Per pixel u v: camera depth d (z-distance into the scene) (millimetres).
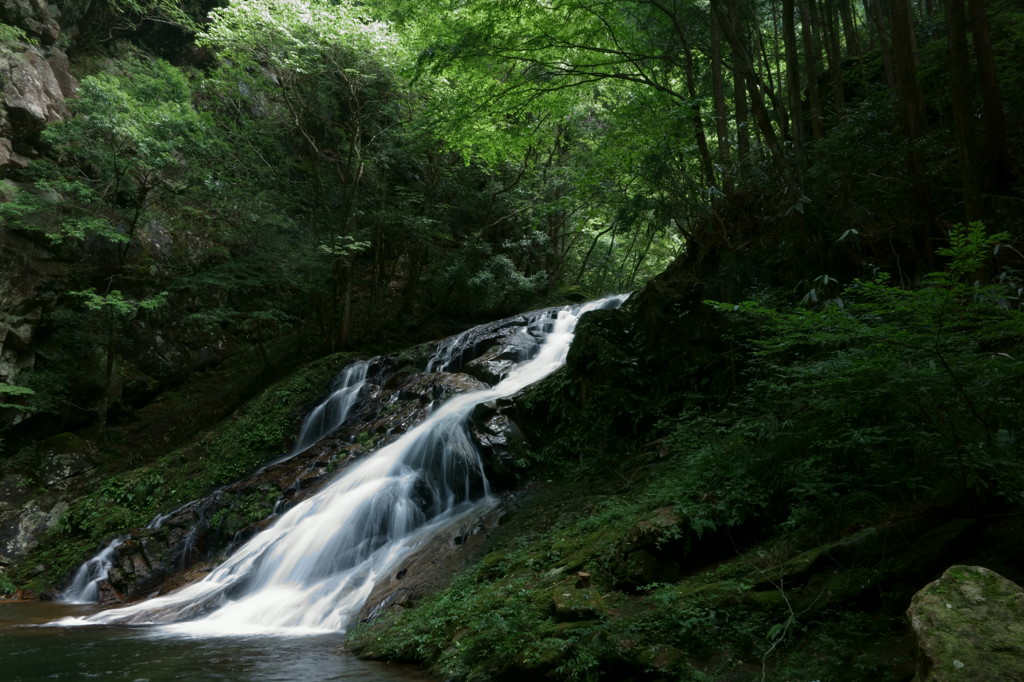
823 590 4871
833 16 14562
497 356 16156
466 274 23062
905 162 8938
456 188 24797
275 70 21938
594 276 31391
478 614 6352
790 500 6195
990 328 4340
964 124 6844
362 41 20297
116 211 20406
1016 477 4566
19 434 18094
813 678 4188
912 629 3570
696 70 15680
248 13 19328
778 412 6656
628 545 6336
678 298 10812
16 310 17969
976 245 4059
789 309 8203
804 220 9320
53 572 13414
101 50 25172
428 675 5941
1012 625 3350
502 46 14344
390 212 22297
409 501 11070
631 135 13680
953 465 4852
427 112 18406
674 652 4816
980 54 8273
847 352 5387
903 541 4965
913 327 4723
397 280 27203
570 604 5703
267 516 12891
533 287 25469
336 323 24016
